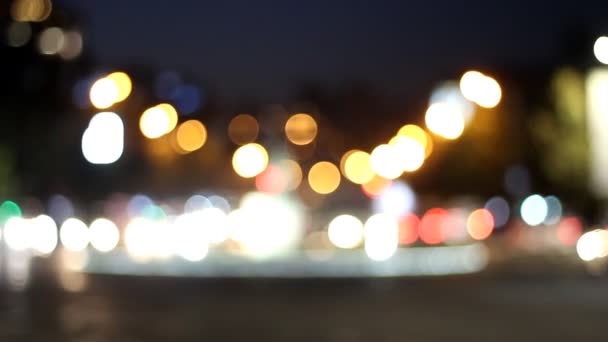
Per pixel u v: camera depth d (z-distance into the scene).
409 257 30.41
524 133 48.25
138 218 36.09
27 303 19.45
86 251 35.56
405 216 30.69
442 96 56.47
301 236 31.62
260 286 24.34
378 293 22.61
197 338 15.05
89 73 40.16
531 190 47.62
